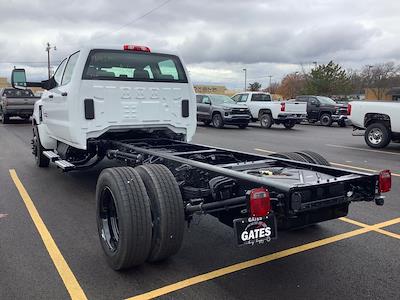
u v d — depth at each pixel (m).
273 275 3.92
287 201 3.46
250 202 3.25
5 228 5.26
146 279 3.85
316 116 25.14
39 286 3.72
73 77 6.09
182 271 4.01
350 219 5.64
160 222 3.83
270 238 3.46
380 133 13.03
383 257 4.35
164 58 6.69
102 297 3.53
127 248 3.77
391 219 5.65
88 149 7.00
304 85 68.69
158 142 6.72
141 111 6.46
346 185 3.98
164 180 3.94
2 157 10.91
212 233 5.05
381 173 3.88
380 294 3.56
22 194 6.99
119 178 3.91
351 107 13.77
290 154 5.43
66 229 5.23
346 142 15.16
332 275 3.93
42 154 9.06
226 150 5.70
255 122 26.78
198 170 4.53
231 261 4.25
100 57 6.16
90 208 6.17
